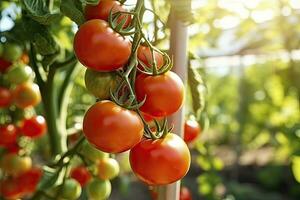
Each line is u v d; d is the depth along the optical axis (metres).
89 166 0.88
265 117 3.89
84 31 0.53
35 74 0.96
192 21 0.67
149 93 0.54
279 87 3.29
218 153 4.71
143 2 0.56
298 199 3.63
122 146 0.52
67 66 0.98
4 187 1.01
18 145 1.01
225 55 2.21
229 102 4.52
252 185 4.02
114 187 3.36
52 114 1.00
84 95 1.33
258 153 4.63
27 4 0.62
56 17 0.62
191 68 0.80
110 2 0.57
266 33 2.07
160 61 0.57
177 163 0.54
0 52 0.95
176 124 0.68
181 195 0.93
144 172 0.54
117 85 0.55
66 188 0.89
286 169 3.83
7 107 0.99
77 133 1.05
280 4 1.75
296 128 2.05
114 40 0.53
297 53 2.49
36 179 1.00
